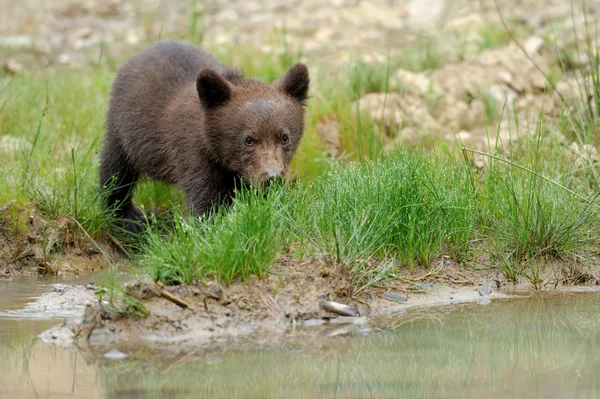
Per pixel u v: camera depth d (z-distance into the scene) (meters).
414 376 8.11
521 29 22.09
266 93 12.19
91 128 16.45
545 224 11.48
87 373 8.16
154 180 13.52
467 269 11.25
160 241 10.39
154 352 8.73
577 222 11.58
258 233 9.87
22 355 8.62
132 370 8.25
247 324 9.38
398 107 16.67
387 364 8.45
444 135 16.08
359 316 9.86
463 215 11.42
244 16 25.89
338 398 7.61
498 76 18.41
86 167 14.59
